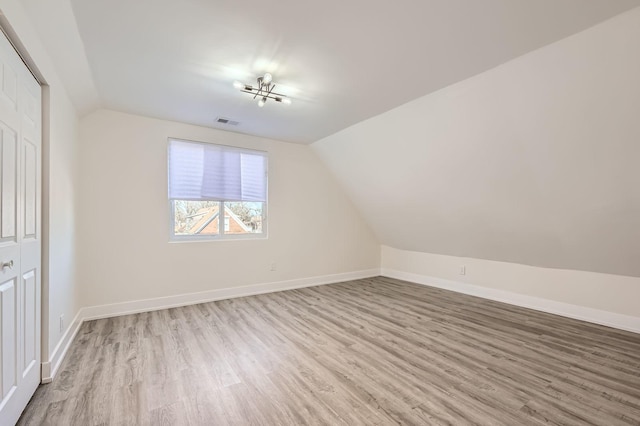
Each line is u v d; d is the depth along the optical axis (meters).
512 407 1.82
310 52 2.18
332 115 3.46
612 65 1.88
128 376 2.14
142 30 1.93
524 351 2.58
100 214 3.32
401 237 5.22
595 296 3.32
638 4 1.61
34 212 1.89
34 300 1.89
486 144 2.85
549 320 3.38
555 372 2.23
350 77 2.53
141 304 3.54
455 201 3.71
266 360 2.39
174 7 1.71
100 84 2.73
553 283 3.65
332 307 3.81
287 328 3.08
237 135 4.23
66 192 2.60
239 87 2.62
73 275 2.87
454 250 4.61
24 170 1.73
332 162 4.84
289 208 4.75
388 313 3.59
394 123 3.40
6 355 1.52
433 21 1.81
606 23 1.75
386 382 2.08
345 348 2.62
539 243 3.44
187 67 2.42
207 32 1.96
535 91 2.27
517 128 2.55
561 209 2.91
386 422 1.68
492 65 2.30
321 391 1.97
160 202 3.67
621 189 2.41
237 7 1.71
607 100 2.03
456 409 1.79
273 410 1.78
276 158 4.60
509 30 1.88
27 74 1.78
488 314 3.58
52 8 1.66
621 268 3.08
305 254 4.94
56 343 2.27
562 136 2.38
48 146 2.06
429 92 2.80
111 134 3.38
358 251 5.63
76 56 2.18
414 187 3.98
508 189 3.09
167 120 3.70
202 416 1.72
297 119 3.62
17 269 1.64
